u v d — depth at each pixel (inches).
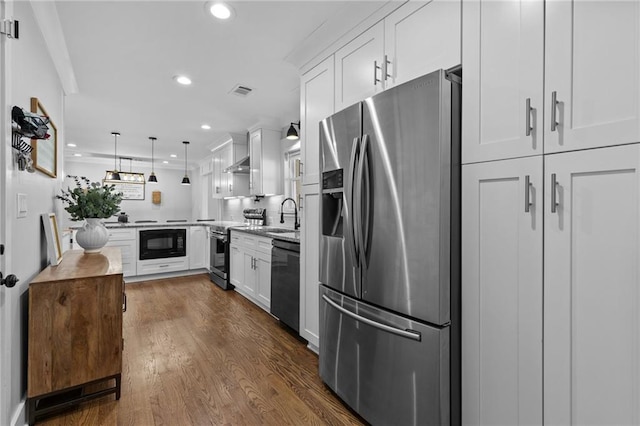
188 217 332.5
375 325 58.6
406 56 62.6
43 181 80.4
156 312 130.0
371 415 60.4
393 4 65.1
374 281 59.9
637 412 35.5
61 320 63.6
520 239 44.8
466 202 51.0
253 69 105.7
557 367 41.5
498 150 47.0
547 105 42.1
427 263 50.8
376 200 59.2
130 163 301.4
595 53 38.2
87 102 137.1
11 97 53.2
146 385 75.7
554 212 41.5
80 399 65.7
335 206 75.5
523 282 44.6
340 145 69.2
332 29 79.8
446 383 50.1
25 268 64.9
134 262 183.8
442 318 49.6
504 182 46.6
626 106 35.9
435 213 49.8
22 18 61.6
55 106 96.7
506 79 46.3
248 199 213.5
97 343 67.0
